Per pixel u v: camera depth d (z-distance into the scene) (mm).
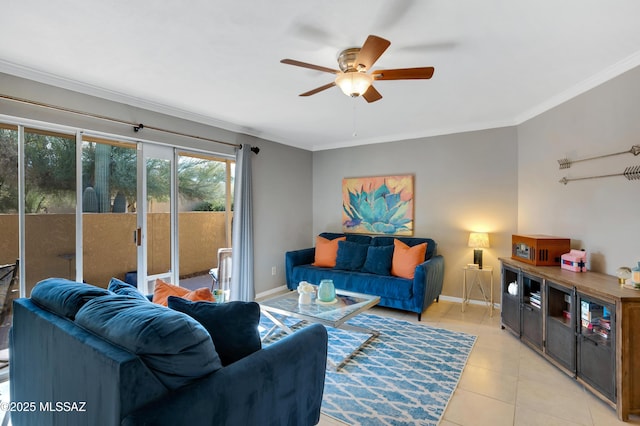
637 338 1916
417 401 2098
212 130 3945
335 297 3137
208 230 4195
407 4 1692
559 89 2941
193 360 1152
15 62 2354
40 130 2656
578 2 1683
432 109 3523
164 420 982
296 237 5262
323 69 2004
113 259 3234
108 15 1787
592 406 2049
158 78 2664
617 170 2494
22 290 2566
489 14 1784
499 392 2201
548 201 3344
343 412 1986
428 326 3457
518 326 3057
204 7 1719
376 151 4957
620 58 2332
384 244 4516
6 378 2404
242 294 4148
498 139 4031
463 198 4273
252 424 1315
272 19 1833
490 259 4098
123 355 1057
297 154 5293
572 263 2719
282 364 1477
